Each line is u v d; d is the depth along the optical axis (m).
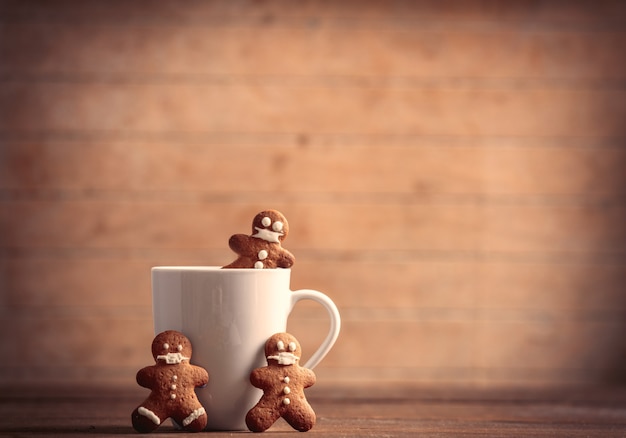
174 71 1.37
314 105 1.38
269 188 1.37
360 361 1.37
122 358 1.37
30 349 1.36
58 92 1.37
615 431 0.83
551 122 1.39
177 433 0.76
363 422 0.85
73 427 0.80
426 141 1.38
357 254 1.38
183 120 1.37
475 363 1.38
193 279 0.77
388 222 1.38
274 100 1.37
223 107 1.37
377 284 1.37
